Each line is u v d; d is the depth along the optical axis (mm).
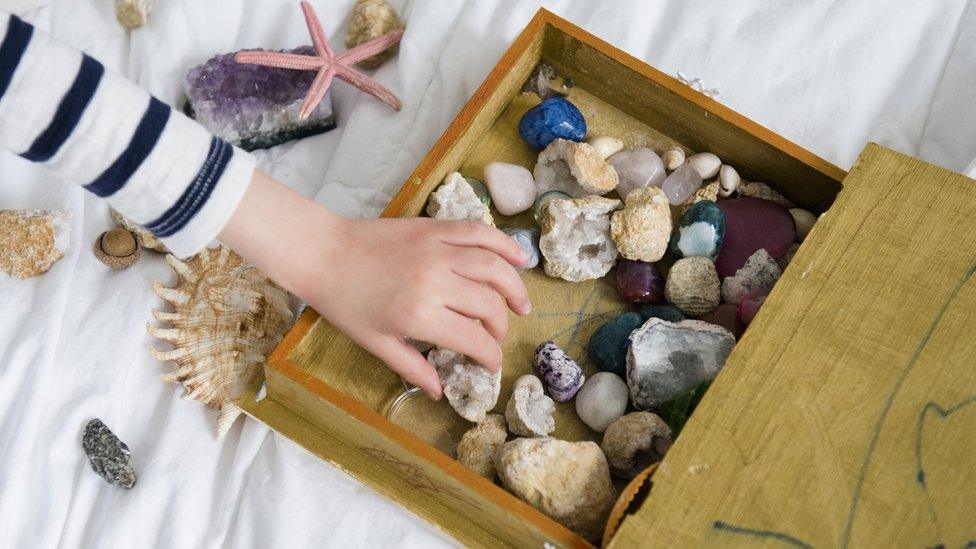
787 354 829
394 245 864
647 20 1035
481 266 864
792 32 1021
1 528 882
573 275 923
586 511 845
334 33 1047
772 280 913
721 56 1024
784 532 793
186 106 1007
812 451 808
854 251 852
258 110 992
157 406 926
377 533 894
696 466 805
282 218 849
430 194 926
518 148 974
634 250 913
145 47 1014
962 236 854
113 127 798
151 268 955
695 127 954
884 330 833
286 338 863
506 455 852
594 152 932
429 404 897
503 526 846
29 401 904
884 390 819
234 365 915
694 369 880
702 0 1031
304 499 899
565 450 849
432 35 1021
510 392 905
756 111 1017
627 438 861
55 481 900
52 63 789
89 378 921
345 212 972
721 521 795
